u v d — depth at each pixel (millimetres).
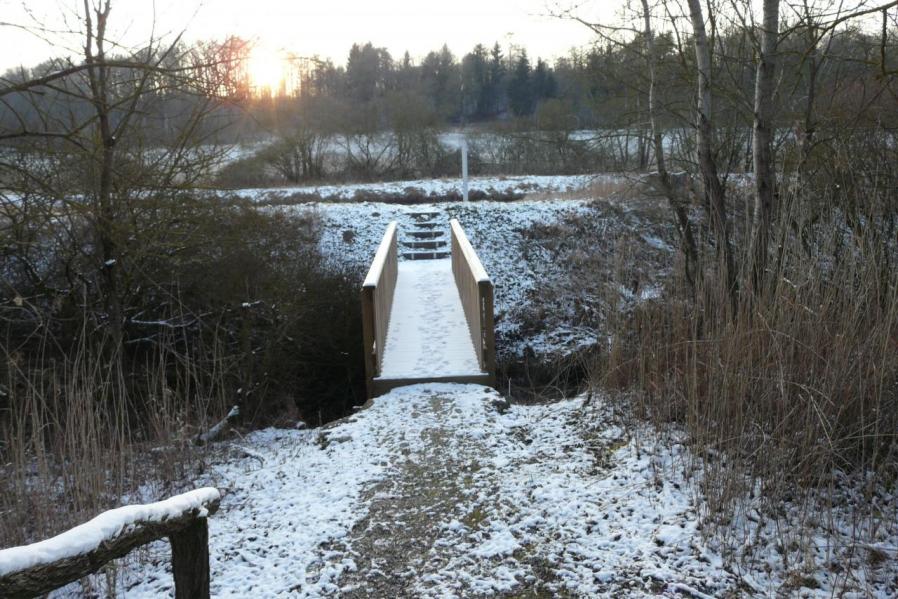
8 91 5617
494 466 4887
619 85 10531
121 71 7484
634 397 5477
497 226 16922
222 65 7227
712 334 4859
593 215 16719
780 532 3512
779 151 8602
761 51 6762
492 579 3451
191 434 6406
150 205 7848
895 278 4422
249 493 4961
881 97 8070
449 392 6836
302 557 3822
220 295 9703
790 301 4516
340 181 27141
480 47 52969
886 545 3396
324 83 29641
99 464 4609
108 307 8227
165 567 4039
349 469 5074
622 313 6039
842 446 4105
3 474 4676
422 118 32156
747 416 4289
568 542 3727
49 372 6742
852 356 4195
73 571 1851
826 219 5367
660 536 3637
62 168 7348
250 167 22078
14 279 8531
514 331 13609
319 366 12234
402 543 3906
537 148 27406
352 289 13039
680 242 6406
